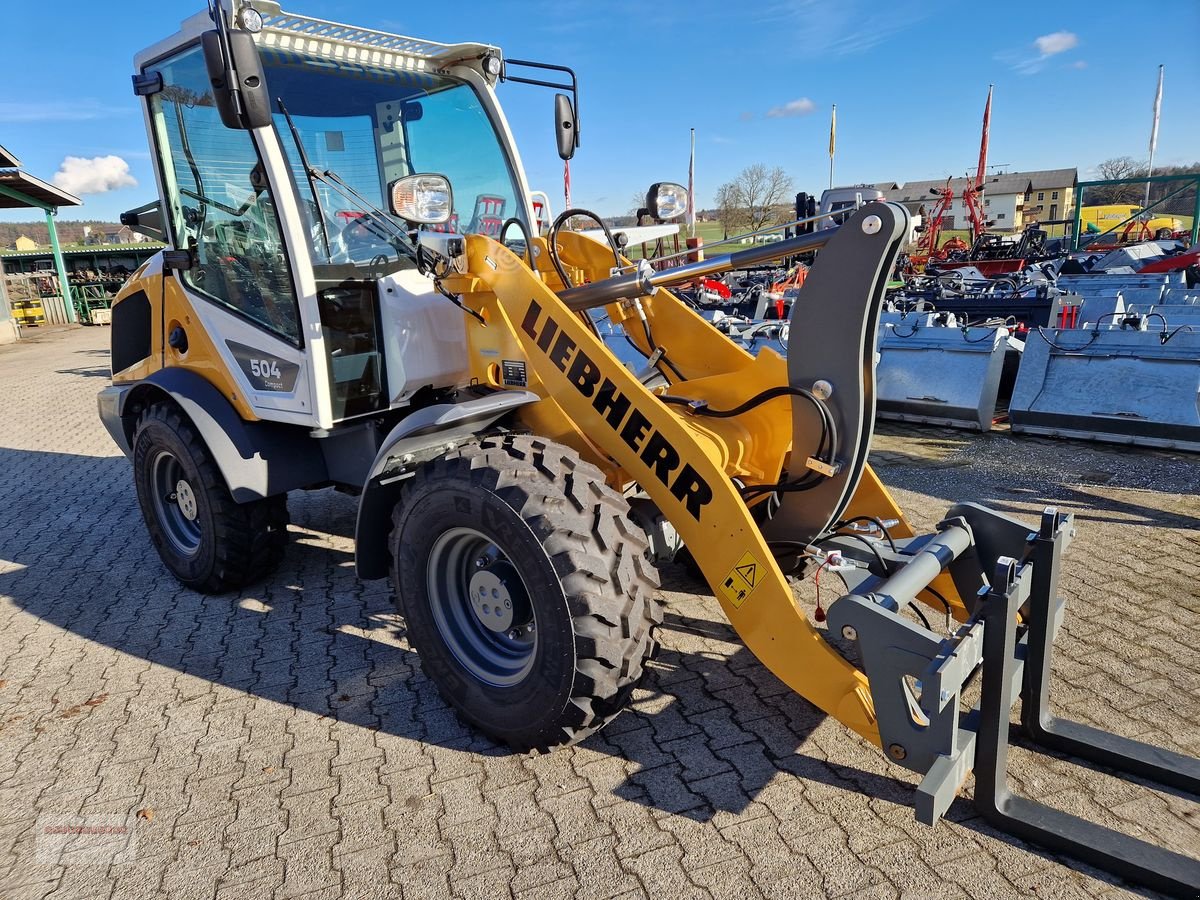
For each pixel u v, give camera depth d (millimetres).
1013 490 4848
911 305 9617
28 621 3703
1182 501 4516
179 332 3719
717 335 3072
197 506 3645
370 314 3193
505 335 2904
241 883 2084
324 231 3078
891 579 2148
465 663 2623
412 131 3385
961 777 2000
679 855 2098
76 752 2682
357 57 3234
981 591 2020
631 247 3246
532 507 2283
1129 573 3627
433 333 3158
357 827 2266
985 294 10031
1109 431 5719
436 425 2486
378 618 3592
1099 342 5902
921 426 6605
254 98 2361
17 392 11000
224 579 3707
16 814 2387
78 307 23688
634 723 2691
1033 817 2084
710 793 2330
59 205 22500
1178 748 2426
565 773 2453
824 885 1975
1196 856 2012
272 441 3461
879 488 2896
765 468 2771
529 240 2986
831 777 2379
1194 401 5387
